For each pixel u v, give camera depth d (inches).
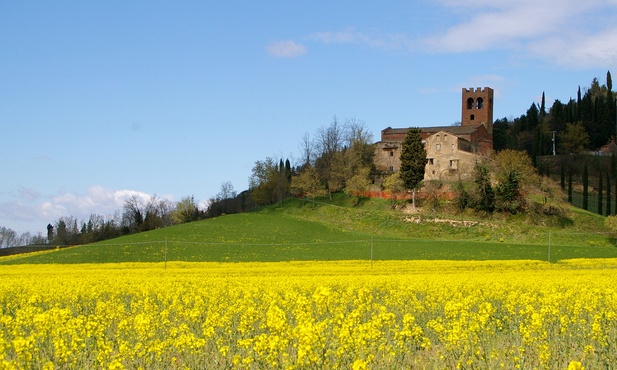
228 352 714.2
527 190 3887.8
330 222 4035.4
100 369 656.4
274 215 4434.1
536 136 5915.4
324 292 707.4
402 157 4274.1
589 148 6122.1
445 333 775.7
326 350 606.5
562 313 935.0
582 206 4407.0
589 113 6348.4
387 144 5147.6
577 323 870.4
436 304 1056.8
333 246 2965.1
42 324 731.4
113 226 5713.6
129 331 815.1
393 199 4409.5
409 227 3654.0
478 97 5733.3
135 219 5782.5
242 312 946.1
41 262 2513.5
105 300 1205.1
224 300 1133.7
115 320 943.7
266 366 628.7
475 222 3590.1
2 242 6555.1
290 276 1744.6
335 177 4849.9
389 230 3686.0
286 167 5999.0
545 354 657.0
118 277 1706.4
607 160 5369.1
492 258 2586.1
